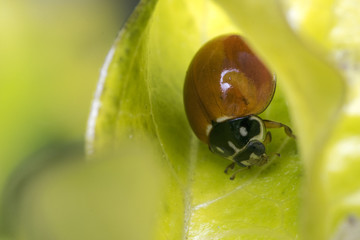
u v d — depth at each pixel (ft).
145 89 0.15
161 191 0.15
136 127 0.15
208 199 0.15
